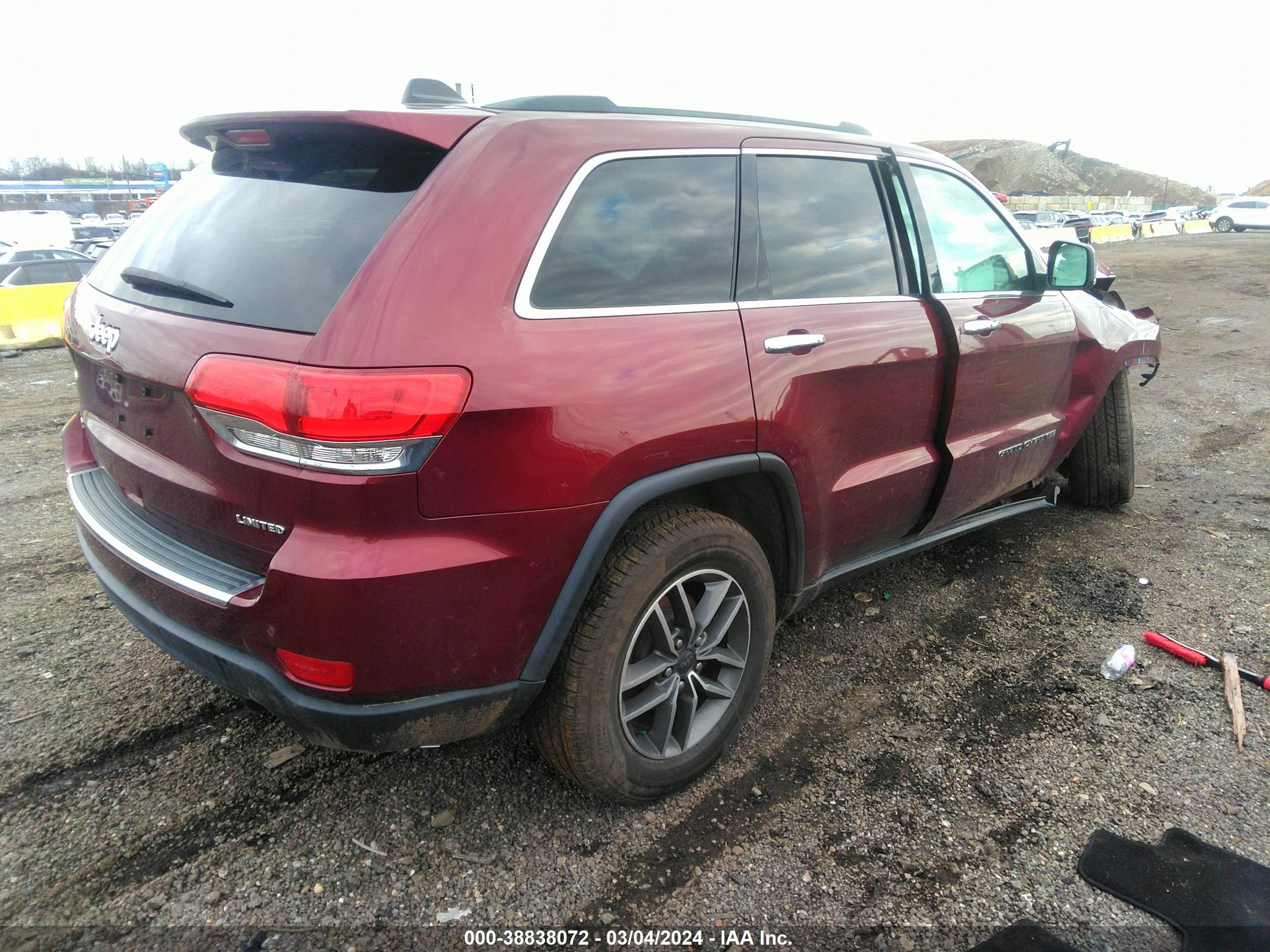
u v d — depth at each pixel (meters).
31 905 1.87
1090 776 2.37
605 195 2.00
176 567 1.87
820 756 2.46
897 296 2.73
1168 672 2.91
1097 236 30.77
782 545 2.46
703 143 2.25
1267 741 2.52
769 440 2.20
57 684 2.71
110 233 31.48
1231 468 5.20
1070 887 1.98
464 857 2.04
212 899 1.90
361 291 1.63
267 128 1.95
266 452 1.63
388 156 1.87
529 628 1.83
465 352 1.66
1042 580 3.65
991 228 3.27
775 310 2.29
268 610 1.68
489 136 1.85
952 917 1.89
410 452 1.60
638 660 2.12
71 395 7.50
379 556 1.62
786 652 3.06
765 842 2.12
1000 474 3.32
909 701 2.75
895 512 2.81
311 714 1.72
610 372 1.85
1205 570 3.73
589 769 2.02
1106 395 4.21
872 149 2.78
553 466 1.75
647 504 2.11
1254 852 2.09
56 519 4.23
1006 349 3.11
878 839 2.13
